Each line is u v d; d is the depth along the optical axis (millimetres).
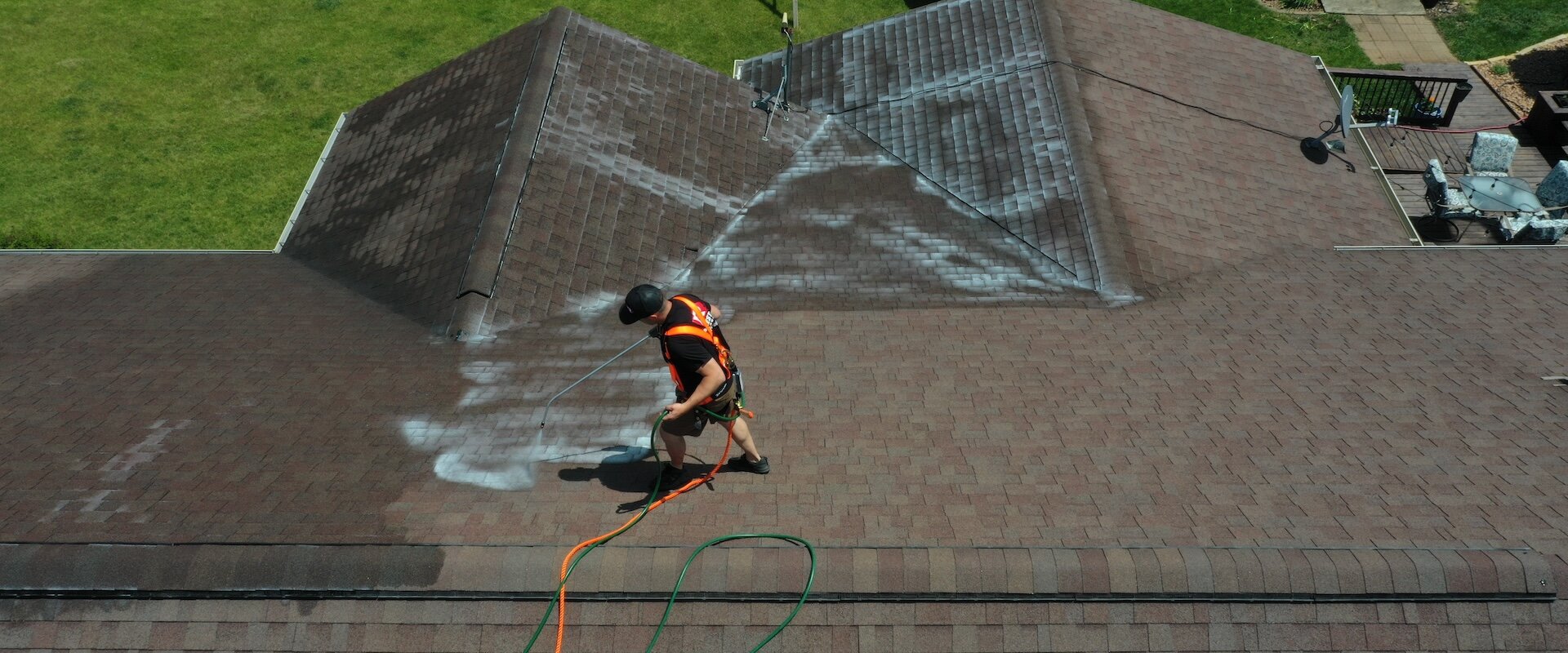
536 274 10227
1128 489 6840
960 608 5879
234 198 20125
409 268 10727
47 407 8180
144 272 11453
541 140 11641
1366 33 25328
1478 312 9836
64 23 24641
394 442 7609
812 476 7043
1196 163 12867
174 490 6875
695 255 11375
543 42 13016
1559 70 23219
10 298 10609
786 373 8758
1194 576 5832
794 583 5863
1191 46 15203
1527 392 8250
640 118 12703
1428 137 19266
